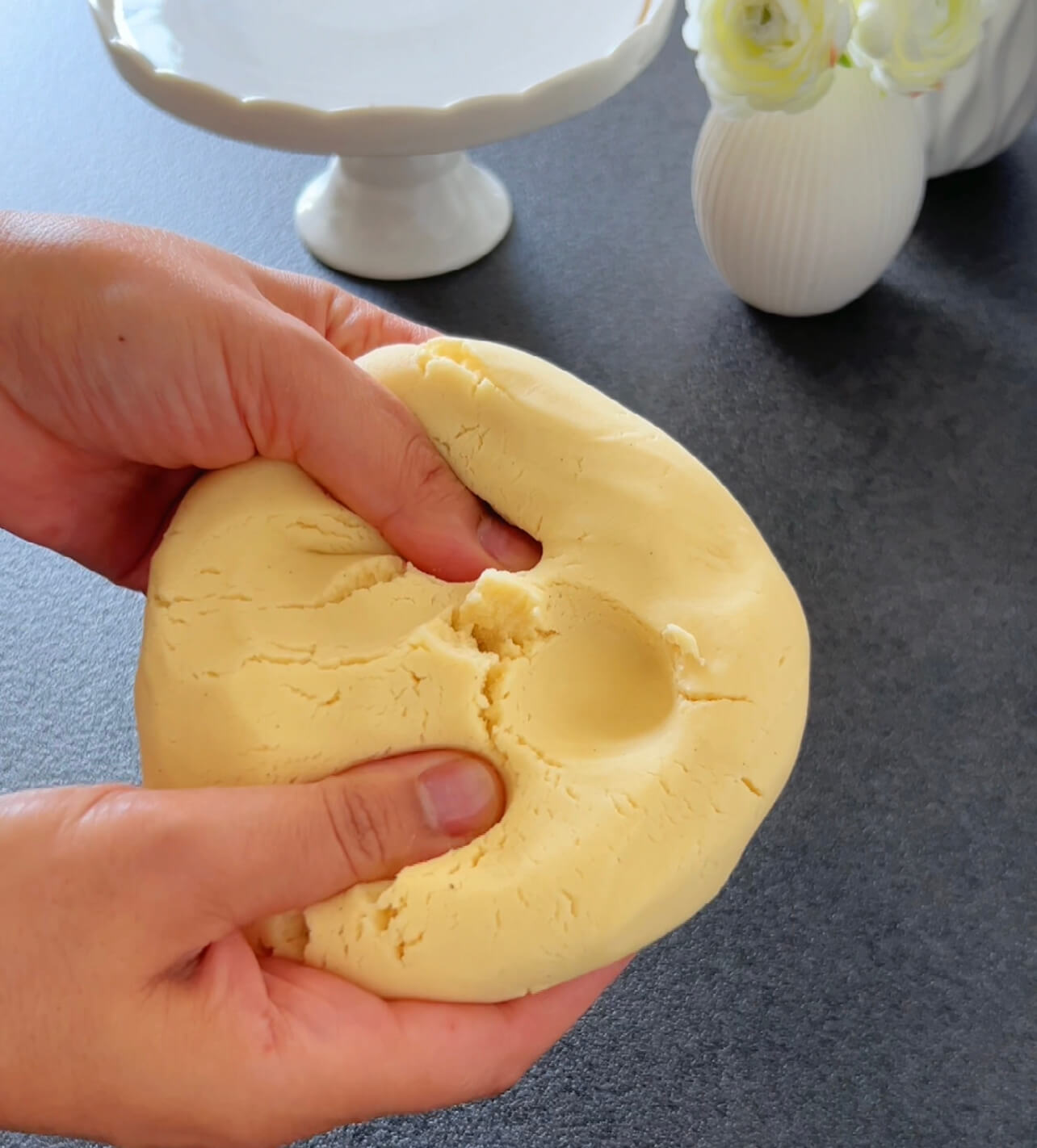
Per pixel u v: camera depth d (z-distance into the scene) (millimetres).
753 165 356
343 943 206
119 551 308
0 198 461
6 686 337
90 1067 189
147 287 235
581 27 365
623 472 236
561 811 209
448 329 406
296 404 235
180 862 190
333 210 427
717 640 219
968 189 436
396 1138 259
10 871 188
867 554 343
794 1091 259
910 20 328
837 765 305
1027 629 325
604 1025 270
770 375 387
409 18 372
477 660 223
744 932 280
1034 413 370
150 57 351
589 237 434
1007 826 292
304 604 231
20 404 261
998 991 268
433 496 243
